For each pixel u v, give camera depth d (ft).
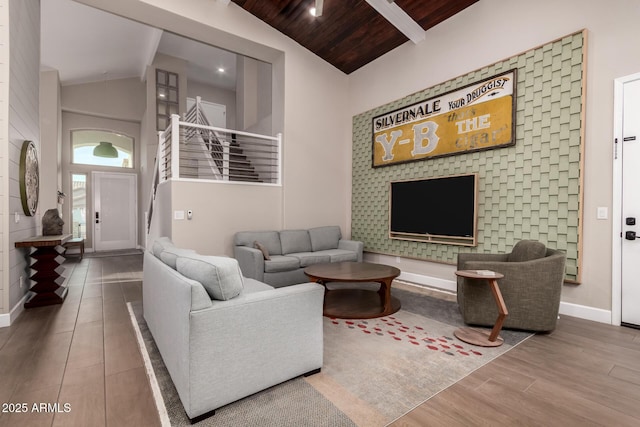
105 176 27.17
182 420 5.22
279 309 6.05
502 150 12.26
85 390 6.06
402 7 13.80
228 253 15.21
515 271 8.94
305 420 5.22
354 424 5.13
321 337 6.72
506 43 12.17
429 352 7.77
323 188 18.72
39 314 10.54
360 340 8.47
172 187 13.75
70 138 25.91
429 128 14.85
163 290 6.78
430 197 14.61
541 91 11.12
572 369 6.95
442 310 11.12
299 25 16.38
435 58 14.74
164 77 25.25
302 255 15.01
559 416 5.36
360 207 18.84
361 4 14.38
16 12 10.26
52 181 22.39
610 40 9.75
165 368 6.92
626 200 9.48
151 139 24.57
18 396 5.84
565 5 10.64
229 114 31.91
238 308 5.54
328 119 18.95
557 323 9.82
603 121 9.88
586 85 10.16
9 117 9.62
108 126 27.12
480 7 13.05
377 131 17.65
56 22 16.97
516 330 9.20
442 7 13.64
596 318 9.96
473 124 13.11
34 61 12.64
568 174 10.46
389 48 16.85
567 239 10.49
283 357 6.14
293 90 17.51
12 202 10.09
